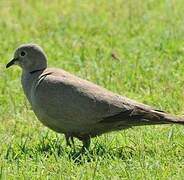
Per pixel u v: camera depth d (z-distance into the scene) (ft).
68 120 41.42
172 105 49.26
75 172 38.47
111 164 39.37
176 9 72.79
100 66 57.57
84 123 41.19
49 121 42.04
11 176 38.22
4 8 75.77
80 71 56.80
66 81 41.65
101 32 67.15
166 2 74.38
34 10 75.10
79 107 41.06
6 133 45.65
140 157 40.27
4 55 61.46
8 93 53.21
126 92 52.44
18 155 41.42
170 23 68.08
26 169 39.19
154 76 54.95
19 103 51.21
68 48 62.23
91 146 42.55
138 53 59.93
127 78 54.24
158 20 69.31
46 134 44.45
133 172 38.27
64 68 57.62
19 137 45.19
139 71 55.62
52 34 66.59
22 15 73.46
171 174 38.19
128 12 71.77
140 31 66.18
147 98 50.93
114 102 40.88
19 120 47.93
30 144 43.60
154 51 60.80
